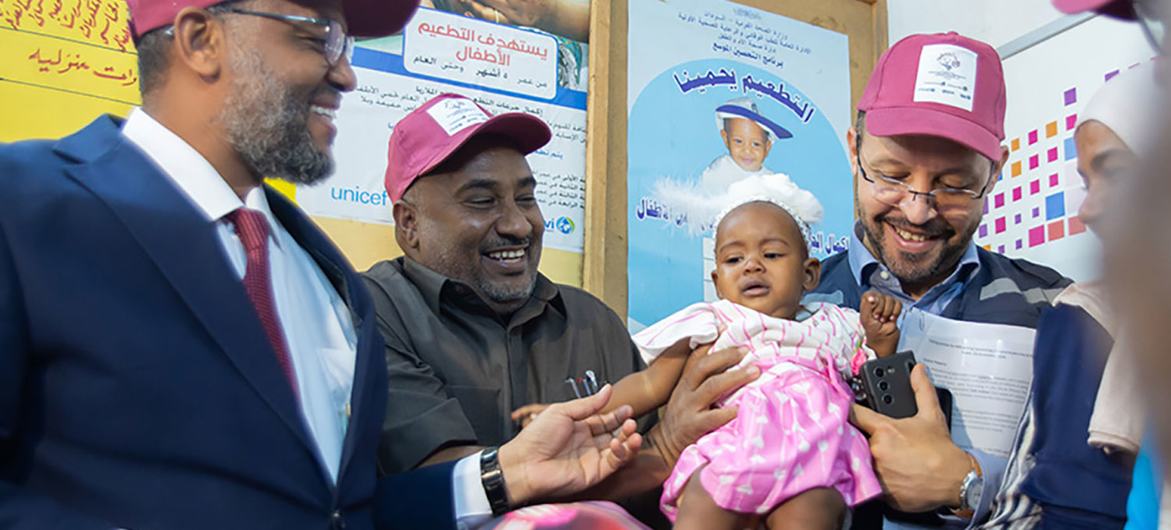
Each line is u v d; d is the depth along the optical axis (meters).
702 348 1.95
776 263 1.96
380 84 2.89
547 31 3.14
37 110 2.55
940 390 2.00
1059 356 1.79
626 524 1.57
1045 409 1.78
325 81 1.65
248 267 1.50
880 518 1.90
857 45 3.62
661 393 1.95
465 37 3.02
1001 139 2.21
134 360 1.27
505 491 1.66
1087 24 3.07
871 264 2.39
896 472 1.78
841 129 3.51
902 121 2.14
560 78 3.13
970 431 2.00
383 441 1.78
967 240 2.26
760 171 3.33
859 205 2.34
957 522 1.99
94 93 2.62
